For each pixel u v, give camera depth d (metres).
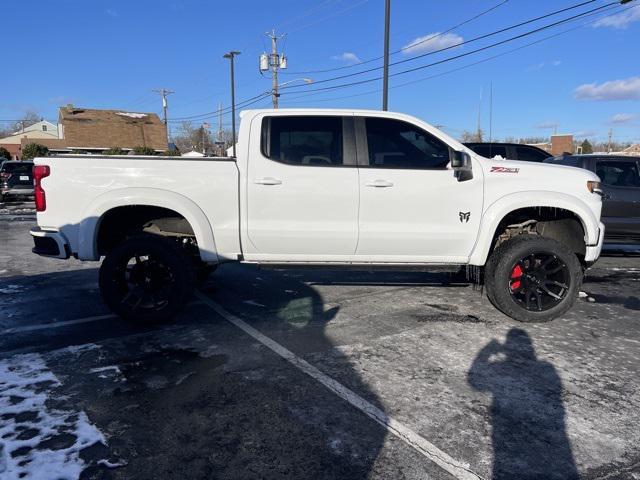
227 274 7.30
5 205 19.27
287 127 4.80
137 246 4.75
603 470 2.64
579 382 3.68
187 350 4.27
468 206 4.86
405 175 4.79
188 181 4.70
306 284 6.67
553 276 5.07
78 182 4.65
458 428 3.03
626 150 80.81
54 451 2.75
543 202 4.86
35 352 4.21
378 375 3.77
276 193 4.73
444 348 4.32
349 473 2.59
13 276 7.17
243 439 2.90
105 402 3.33
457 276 6.45
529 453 2.78
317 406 3.29
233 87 34.44
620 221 8.29
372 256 4.93
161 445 2.83
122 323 4.99
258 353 4.20
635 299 6.04
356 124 4.84
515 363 4.02
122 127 49.06
